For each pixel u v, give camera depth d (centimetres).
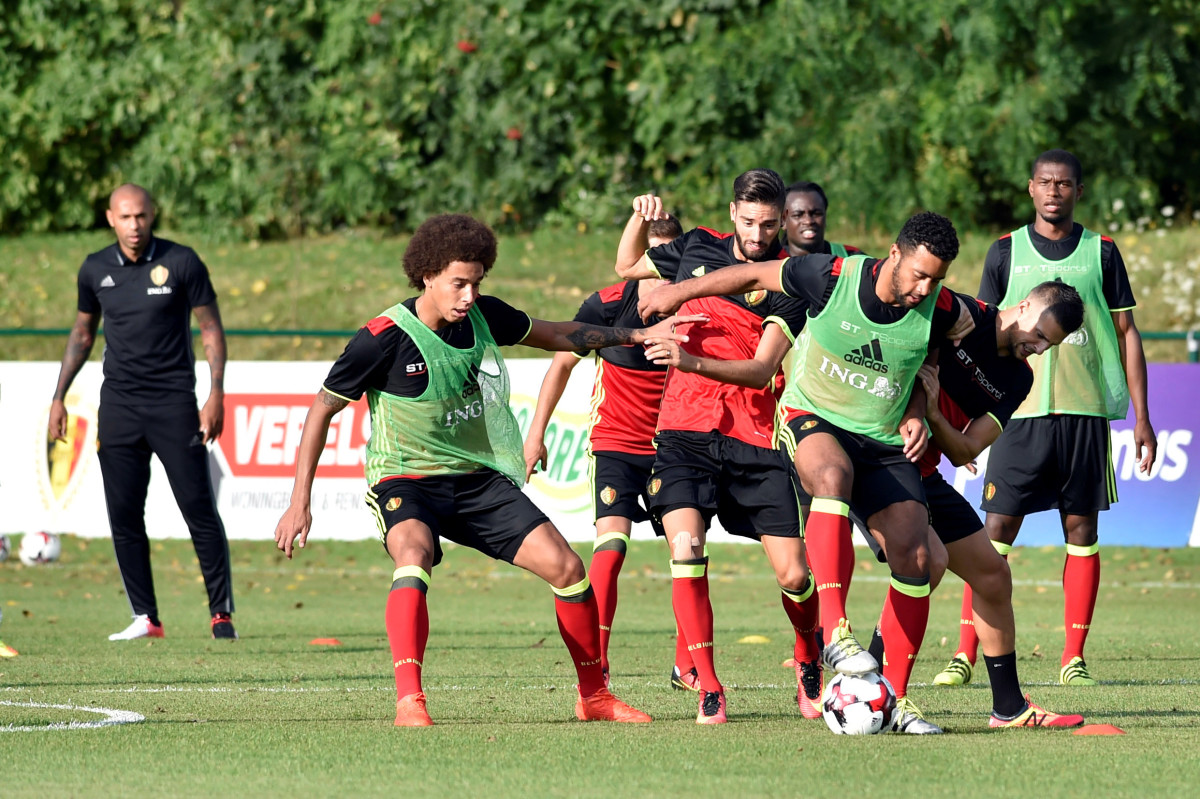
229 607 3488
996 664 2053
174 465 3462
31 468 5506
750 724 2045
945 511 2042
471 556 5641
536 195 8619
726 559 5412
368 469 2059
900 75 7756
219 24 8756
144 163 8950
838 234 7794
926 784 1562
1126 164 7831
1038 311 1977
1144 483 4759
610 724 2034
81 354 3569
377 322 1998
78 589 4759
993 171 7850
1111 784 1566
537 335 2091
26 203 9194
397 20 8512
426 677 2683
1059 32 7406
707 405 2195
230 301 7375
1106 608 4159
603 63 8331
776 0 8300
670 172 8656
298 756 1733
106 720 2070
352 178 8450
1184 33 7631
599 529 2552
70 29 9112
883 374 1961
